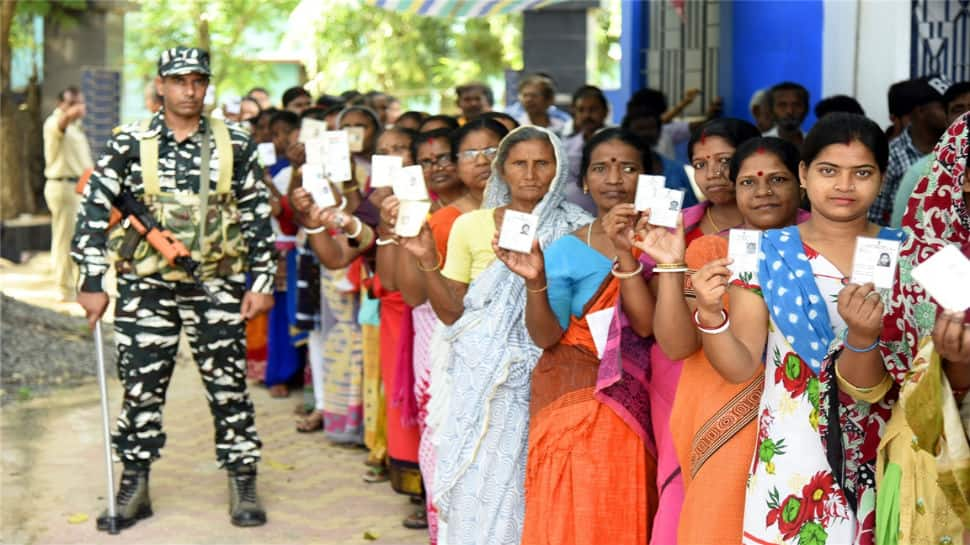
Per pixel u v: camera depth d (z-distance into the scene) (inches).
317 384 315.6
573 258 166.4
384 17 1014.4
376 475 269.3
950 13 318.7
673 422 155.3
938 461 123.8
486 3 485.4
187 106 224.2
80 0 719.1
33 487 257.9
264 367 374.6
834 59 351.9
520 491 178.9
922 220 128.2
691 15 478.0
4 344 387.5
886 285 122.3
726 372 139.6
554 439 165.8
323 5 987.3
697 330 149.6
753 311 139.6
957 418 121.8
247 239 237.5
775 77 406.6
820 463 137.2
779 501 139.1
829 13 354.9
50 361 382.0
